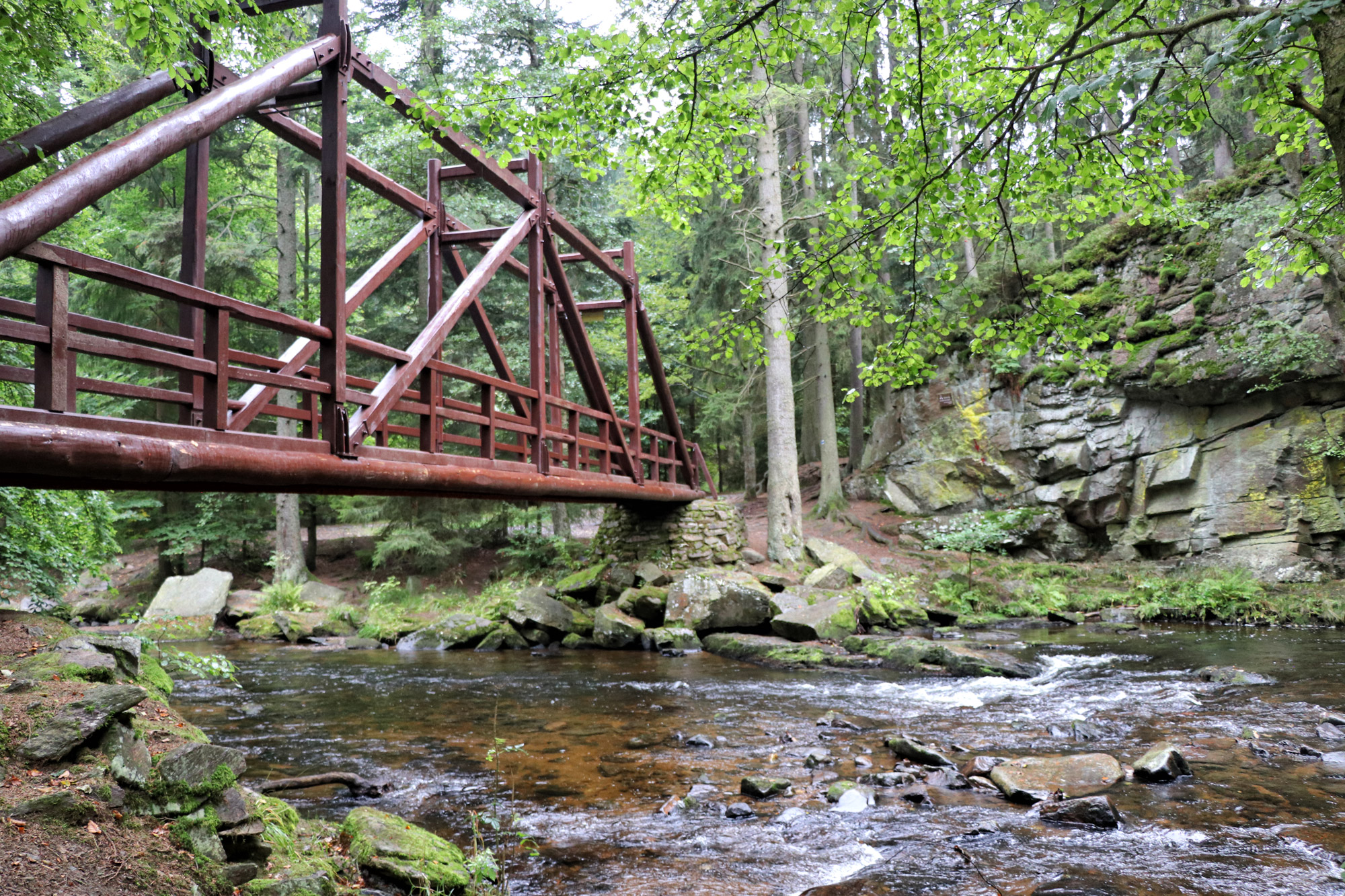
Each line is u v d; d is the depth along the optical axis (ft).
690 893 13.55
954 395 69.46
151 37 17.80
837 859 14.93
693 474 58.49
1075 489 61.00
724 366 74.08
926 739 23.44
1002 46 18.93
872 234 18.33
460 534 67.67
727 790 19.12
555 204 67.41
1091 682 31.60
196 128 16.71
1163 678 31.91
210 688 33.71
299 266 97.66
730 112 19.19
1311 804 17.19
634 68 17.13
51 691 11.44
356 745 23.66
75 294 65.46
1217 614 47.60
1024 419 64.44
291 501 65.26
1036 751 21.79
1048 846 15.31
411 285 70.59
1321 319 49.34
